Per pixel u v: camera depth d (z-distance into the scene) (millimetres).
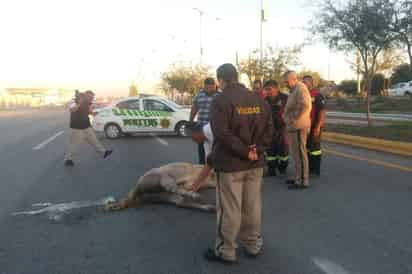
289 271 4141
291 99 7234
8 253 4730
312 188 7383
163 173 6457
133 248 4816
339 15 15156
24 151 13352
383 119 22406
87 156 12016
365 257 4441
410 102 33594
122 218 5914
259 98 4266
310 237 5039
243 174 4227
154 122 16969
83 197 7141
